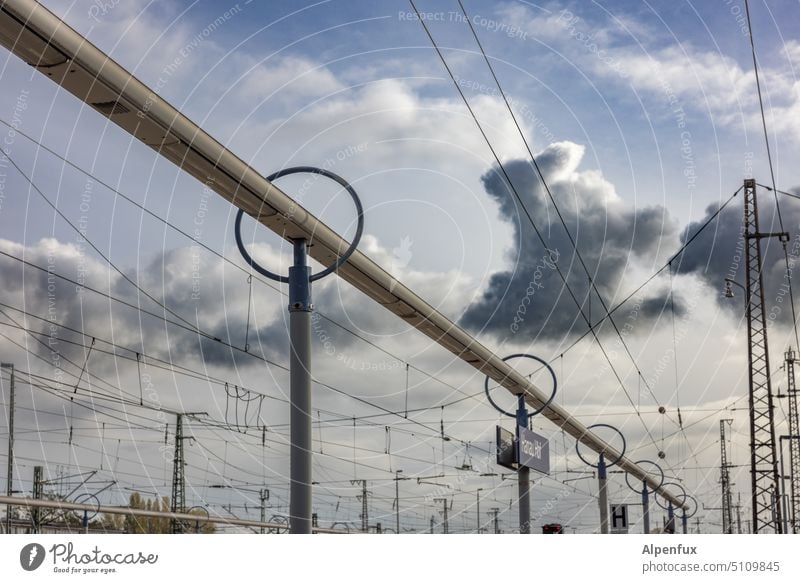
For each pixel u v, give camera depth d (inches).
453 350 1168.8
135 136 600.7
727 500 2699.3
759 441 1758.1
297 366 688.4
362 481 1633.9
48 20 502.3
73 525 1136.8
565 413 1626.5
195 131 604.1
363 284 888.3
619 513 1617.9
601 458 2036.2
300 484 663.8
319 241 738.2
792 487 2143.2
